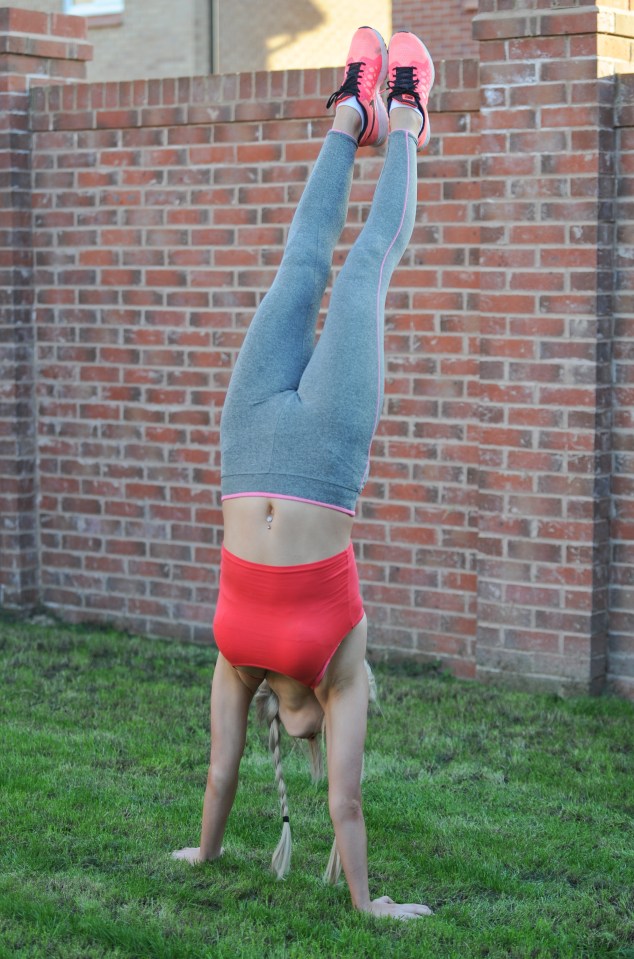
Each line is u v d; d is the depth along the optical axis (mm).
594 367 6062
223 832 4188
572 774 5238
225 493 3789
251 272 7078
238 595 3736
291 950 3568
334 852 3994
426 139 4121
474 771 5254
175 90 7168
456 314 6512
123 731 5691
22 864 4176
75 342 7688
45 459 7887
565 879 4242
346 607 3713
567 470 6164
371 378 3664
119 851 4312
